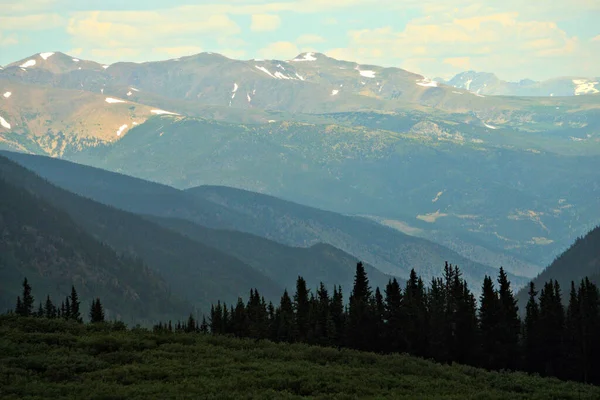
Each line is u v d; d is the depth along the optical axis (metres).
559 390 93.25
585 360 128.12
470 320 132.12
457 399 80.62
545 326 131.25
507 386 93.94
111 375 82.62
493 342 132.12
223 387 79.06
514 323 134.38
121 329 113.44
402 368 98.50
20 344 94.25
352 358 103.00
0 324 108.44
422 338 133.25
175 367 87.50
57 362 85.81
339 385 82.94
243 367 89.88
